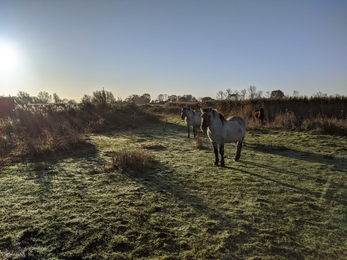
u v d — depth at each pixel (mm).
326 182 5383
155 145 9578
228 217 3807
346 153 8180
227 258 2834
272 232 3379
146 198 4523
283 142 10211
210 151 8734
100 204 4262
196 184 5266
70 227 3496
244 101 21250
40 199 4477
